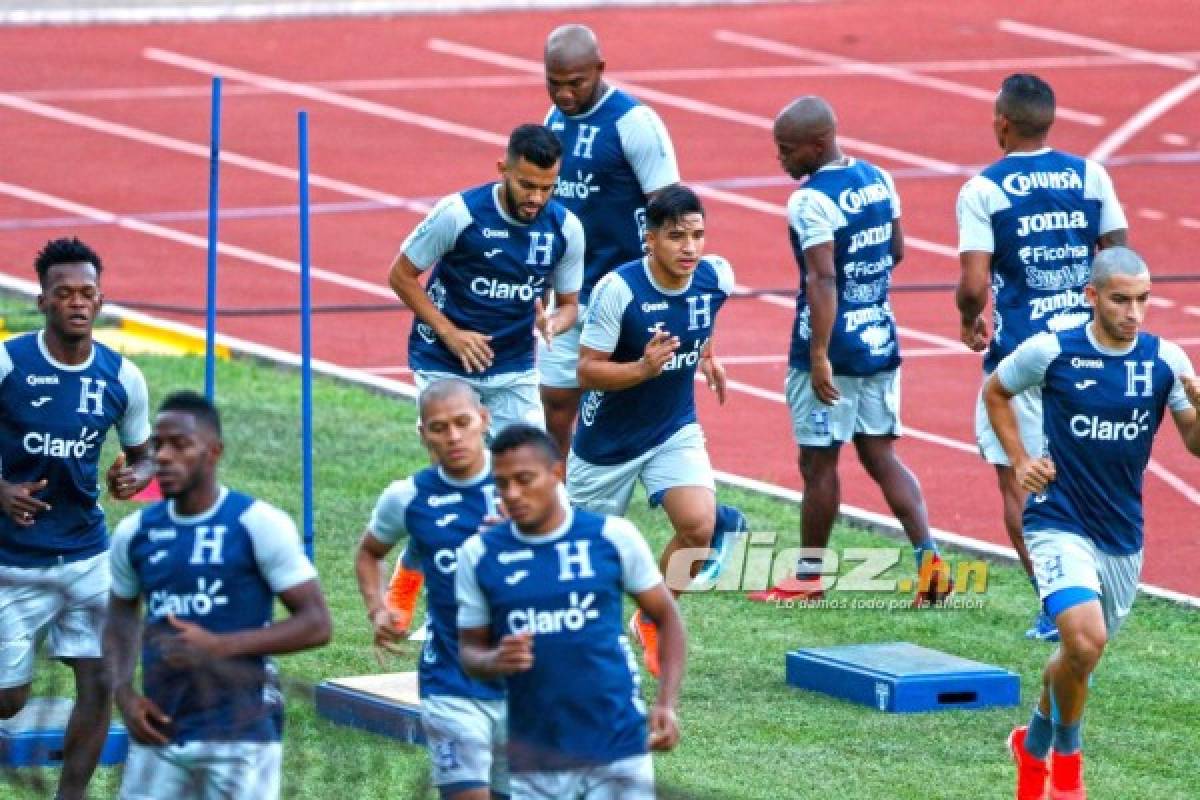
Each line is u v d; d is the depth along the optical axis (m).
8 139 92.69
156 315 69.94
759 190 88.81
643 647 39.56
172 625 26.94
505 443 26.88
